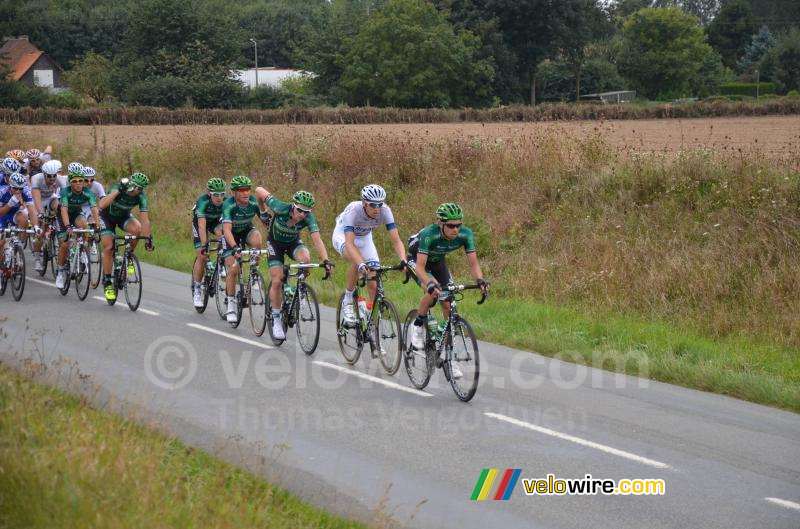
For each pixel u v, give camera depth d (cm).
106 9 10738
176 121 4931
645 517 523
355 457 616
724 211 1350
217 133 2947
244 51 11088
